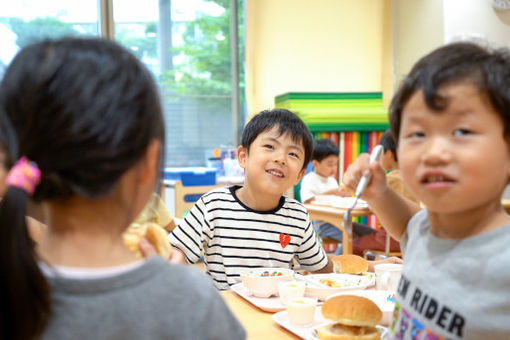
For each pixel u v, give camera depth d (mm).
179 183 3287
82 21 3648
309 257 1475
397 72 4180
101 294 488
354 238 2930
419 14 3906
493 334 551
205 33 3959
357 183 818
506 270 551
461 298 579
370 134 3918
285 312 996
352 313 847
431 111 563
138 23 3791
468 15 3709
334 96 3812
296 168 1413
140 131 503
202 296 523
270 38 3971
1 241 476
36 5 3512
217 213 1421
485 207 600
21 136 482
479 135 548
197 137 4020
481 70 551
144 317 488
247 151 1453
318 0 4047
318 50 4082
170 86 3922
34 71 490
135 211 543
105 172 478
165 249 806
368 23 4168
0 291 484
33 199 500
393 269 1147
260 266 1400
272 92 4012
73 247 512
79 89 478
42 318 476
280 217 1439
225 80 4055
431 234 670
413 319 633
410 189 607
